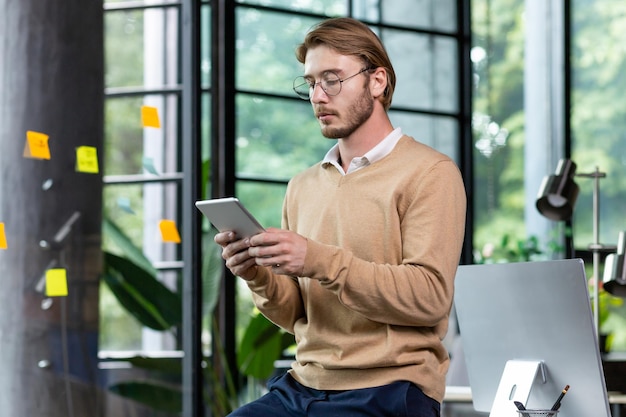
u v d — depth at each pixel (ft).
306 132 20.07
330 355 7.44
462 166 21.99
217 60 16.48
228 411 16.53
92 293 13.44
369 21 21.01
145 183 14.10
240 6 19.22
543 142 22.18
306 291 7.72
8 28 12.89
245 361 16.96
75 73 13.35
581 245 21.83
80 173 13.35
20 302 12.80
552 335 7.89
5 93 12.81
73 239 13.25
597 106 22.34
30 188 12.91
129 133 13.98
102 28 13.71
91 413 13.35
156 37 14.28
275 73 19.71
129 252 13.89
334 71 7.48
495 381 8.52
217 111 16.43
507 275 8.16
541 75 22.27
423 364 7.27
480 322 8.55
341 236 7.48
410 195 7.32
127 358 13.82
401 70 21.43
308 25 20.18
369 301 6.98
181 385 14.26
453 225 7.26
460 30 22.08
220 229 7.26
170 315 14.23
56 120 13.15
